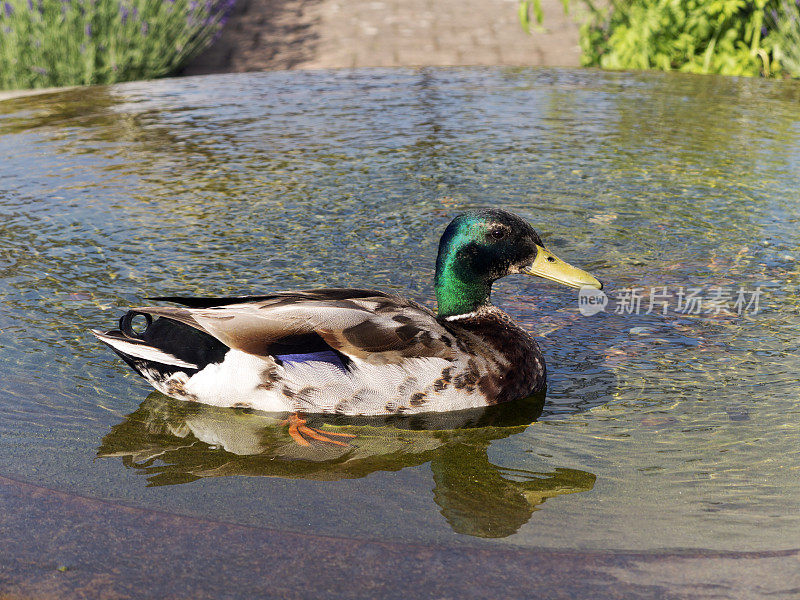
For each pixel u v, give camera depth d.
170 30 11.67
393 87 9.10
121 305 4.68
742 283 4.86
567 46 12.09
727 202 5.98
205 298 3.86
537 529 2.87
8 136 7.67
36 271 5.08
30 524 2.78
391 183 6.42
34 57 10.84
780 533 2.80
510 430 3.62
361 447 3.52
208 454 3.44
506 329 3.97
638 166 6.68
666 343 4.27
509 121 7.83
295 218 5.84
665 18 10.46
